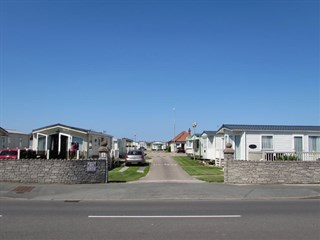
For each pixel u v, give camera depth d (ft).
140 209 40.06
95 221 32.81
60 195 51.83
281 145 98.73
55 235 27.37
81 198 49.96
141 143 418.51
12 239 26.16
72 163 63.87
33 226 30.55
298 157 85.46
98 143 123.44
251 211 38.70
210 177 78.23
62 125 109.50
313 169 66.85
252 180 65.57
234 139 103.30
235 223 32.01
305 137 99.30
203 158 147.95
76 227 30.19
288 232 28.58
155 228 29.86
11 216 35.35
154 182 65.82
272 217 35.06
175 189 55.72
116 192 53.47
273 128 100.53
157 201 47.57
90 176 64.59
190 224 31.53
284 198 50.78
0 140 147.23
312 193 53.93
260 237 26.94
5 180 63.87
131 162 117.29
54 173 63.57
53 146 109.50
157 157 178.19
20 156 86.94
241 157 99.30
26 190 55.16
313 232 28.60
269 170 65.92
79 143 109.91
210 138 135.33
